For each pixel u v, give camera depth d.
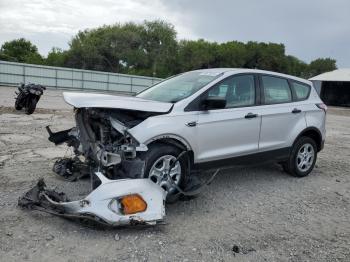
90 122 5.18
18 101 14.80
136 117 5.17
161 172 5.14
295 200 5.99
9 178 6.07
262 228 4.87
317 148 7.56
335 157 9.52
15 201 5.12
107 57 67.75
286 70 72.81
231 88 6.08
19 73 38.75
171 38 70.19
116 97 5.07
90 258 3.87
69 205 4.43
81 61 65.81
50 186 5.71
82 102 4.65
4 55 78.81
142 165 4.90
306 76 79.06
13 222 4.51
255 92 6.43
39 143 8.88
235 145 6.04
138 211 4.40
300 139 7.11
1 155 7.55
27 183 5.86
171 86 6.18
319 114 7.43
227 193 6.06
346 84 44.62
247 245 4.38
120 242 4.23
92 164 5.27
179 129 5.22
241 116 6.02
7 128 10.88
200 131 5.48
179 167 5.34
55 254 3.89
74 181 6.00
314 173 7.70
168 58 69.44
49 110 16.64
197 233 4.59
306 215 5.42
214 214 5.19
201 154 5.58
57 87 41.28
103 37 67.88
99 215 4.25
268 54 70.50
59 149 8.28
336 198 6.25
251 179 6.90
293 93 7.12
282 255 4.23
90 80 43.34
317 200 6.07
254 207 5.55
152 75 67.44
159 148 5.08
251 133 6.21
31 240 4.13
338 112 32.62
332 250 4.43
